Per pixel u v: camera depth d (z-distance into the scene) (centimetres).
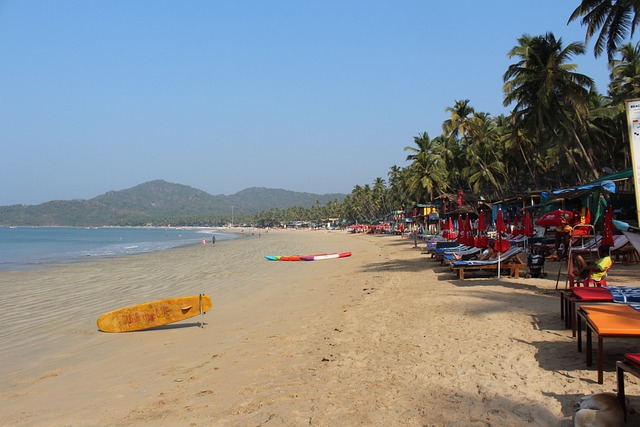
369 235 8131
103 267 2659
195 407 529
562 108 3209
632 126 554
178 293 1548
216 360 732
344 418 466
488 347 672
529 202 2753
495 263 1383
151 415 513
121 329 990
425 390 527
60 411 549
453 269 1449
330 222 17825
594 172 3189
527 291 1109
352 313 1037
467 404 475
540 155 4822
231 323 1041
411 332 806
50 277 2139
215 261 2956
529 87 3116
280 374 632
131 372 700
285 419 474
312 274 2064
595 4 2509
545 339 686
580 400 422
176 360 750
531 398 475
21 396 616
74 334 984
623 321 511
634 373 371
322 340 808
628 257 1539
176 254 3919
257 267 2473
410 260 2366
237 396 555
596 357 586
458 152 6003
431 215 4331
